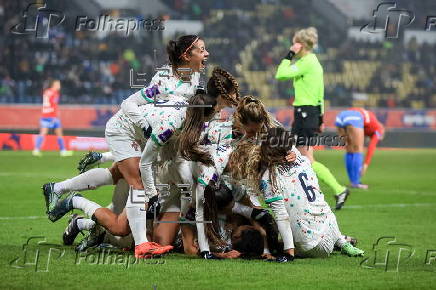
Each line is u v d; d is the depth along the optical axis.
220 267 14.14
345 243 15.92
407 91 82.56
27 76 72.00
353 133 33.12
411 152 63.91
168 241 15.86
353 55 83.75
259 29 83.94
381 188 33.84
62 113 66.50
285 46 83.69
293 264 14.65
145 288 12.20
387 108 81.31
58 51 73.50
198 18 82.56
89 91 73.00
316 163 26.03
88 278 12.95
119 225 15.28
